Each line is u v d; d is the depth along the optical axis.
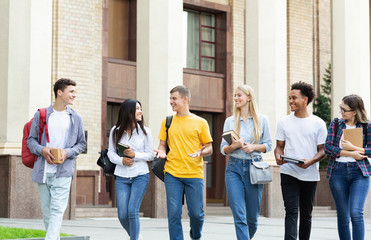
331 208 22.38
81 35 20.64
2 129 14.95
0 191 14.88
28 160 7.99
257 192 8.02
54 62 20.03
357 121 8.21
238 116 8.15
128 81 21.78
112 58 21.44
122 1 22.11
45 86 15.30
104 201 20.62
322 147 8.41
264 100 18.62
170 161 8.12
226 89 24.38
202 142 8.15
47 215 8.08
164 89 16.36
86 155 20.52
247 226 7.90
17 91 14.98
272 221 17.05
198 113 24.03
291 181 8.37
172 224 8.08
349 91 20.70
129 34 22.19
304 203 8.49
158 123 16.33
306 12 26.53
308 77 26.47
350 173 8.06
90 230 12.48
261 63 18.70
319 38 26.81
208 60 24.59
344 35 20.80
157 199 17.03
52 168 7.88
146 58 16.48
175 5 16.62
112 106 21.91
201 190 8.11
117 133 8.34
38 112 7.96
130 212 8.20
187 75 23.25
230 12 24.78
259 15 18.75
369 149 8.01
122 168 8.29
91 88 20.78
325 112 26.31
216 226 14.41
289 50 25.86
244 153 8.00
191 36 24.19
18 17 15.08
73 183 15.92
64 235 9.75
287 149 8.48
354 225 7.91
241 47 25.00
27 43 15.11
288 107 25.72
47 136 7.89
